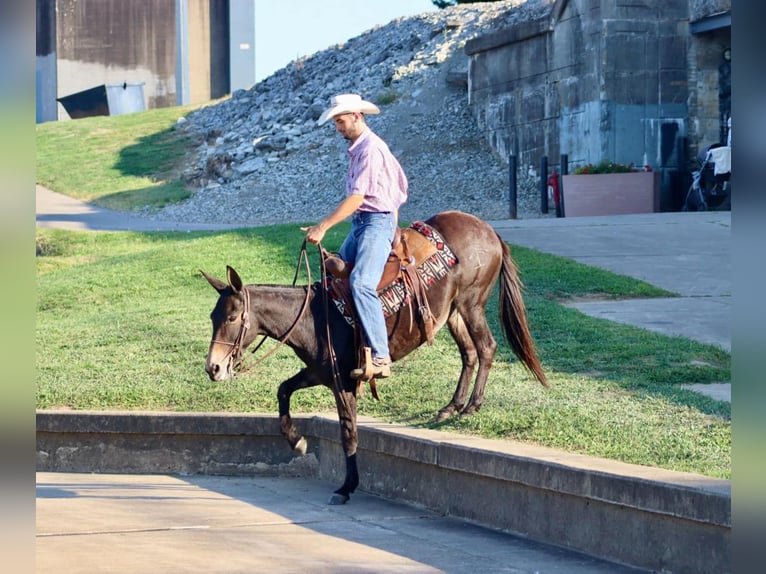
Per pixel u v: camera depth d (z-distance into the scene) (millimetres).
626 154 27625
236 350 7777
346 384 8102
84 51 71750
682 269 16891
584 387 9758
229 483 9422
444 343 12250
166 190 36625
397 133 35594
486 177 31641
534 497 7125
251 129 41406
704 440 7520
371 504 8344
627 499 6234
